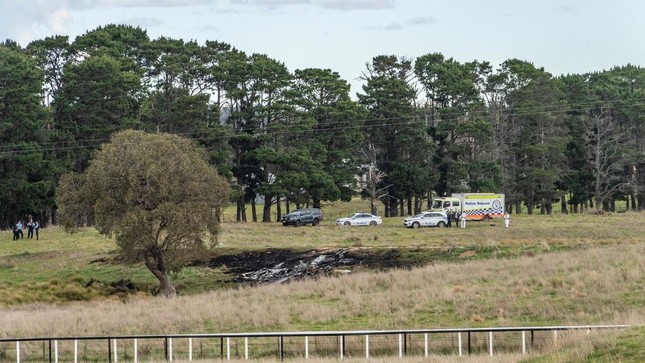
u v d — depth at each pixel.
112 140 88.12
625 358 39.34
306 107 165.00
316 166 155.62
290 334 48.12
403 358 45.78
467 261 86.75
